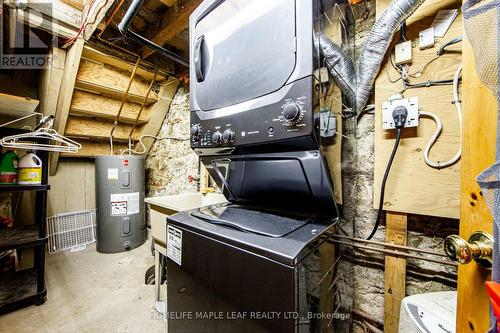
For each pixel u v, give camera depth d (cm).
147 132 284
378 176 98
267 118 72
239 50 82
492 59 38
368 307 107
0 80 232
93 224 301
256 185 105
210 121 93
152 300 172
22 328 143
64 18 158
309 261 60
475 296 45
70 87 198
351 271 107
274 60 71
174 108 266
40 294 166
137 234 274
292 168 84
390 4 86
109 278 204
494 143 42
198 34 101
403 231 93
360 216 109
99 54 195
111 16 162
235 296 65
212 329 73
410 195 90
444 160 83
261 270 59
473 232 45
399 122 89
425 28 87
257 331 59
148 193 312
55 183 275
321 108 68
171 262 91
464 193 47
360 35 109
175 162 265
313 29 63
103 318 153
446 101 82
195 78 102
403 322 68
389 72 95
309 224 79
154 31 189
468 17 42
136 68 214
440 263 82
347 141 96
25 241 163
